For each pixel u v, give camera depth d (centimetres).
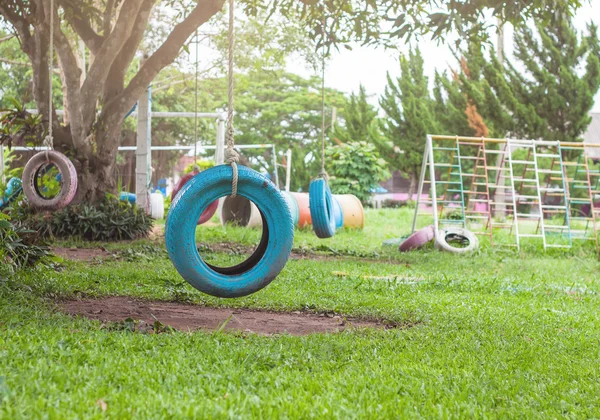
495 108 2930
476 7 943
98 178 1655
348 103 4253
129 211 1656
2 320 577
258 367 481
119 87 1688
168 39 1634
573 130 2919
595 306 908
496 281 1087
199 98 4053
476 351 579
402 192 5253
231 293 600
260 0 1331
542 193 3409
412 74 3875
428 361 531
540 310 835
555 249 1736
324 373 473
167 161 4328
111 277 909
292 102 4847
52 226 1559
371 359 530
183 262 586
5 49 3272
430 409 412
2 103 3531
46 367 424
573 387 488
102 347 496
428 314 746
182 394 405
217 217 2384
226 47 2352
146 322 647
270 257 606
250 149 4703
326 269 1143
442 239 1641
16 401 361
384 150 3819
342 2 1220
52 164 1309
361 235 2047
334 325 696
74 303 732
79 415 350
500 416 413
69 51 1586
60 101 3591
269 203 604
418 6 1130
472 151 3284
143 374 434
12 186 1473
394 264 1349
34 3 1569
